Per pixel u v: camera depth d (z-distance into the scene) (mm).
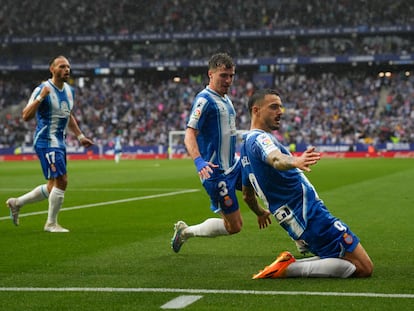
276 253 9820
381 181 27266
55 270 8453
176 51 75438
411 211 15961
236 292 6957
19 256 9656
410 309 6137
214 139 9344
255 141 7613
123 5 74938
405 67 73125
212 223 9477
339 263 7582
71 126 13469
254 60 69812
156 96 74500
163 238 11625
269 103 7816
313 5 71500
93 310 6234
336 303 6387
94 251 10141
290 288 7117
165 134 69312
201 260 9203
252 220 14141
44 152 12508
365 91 70500
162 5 74812
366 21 69250
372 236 11656
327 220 7605
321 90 71375
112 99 74562
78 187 25156
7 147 67375
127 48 76250
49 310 6258
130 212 16203
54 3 75375
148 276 7980
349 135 65625
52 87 12570
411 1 69000
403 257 9328
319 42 72875
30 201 12914
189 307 6289
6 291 7129
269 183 7684
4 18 74938
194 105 9258
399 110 66750
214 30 71312
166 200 19516
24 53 77812
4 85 76500
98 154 67938
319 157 6926
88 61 72812
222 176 9352
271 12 72250
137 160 60969
